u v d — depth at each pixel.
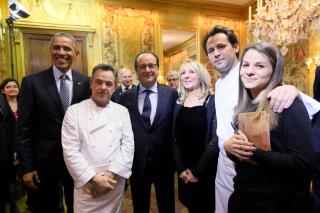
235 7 8.11
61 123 1.95
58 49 1.92
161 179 2.19
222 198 1.61
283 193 1.00
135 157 2.13
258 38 4.86
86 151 1.79
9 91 3.43
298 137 0.94
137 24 7.04
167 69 7.78
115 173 1.77
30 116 1.92
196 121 1.92
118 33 6.82
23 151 1.88
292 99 0.98
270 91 1.05
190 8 7.64
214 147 1.78
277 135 1.00
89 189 1.74
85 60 6.44
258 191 1.04
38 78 1.96
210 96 1.97
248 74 1.09
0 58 4.73
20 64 5.80
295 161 0.93
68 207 2.06
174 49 7.84
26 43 5.88
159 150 2.15
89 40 6.48
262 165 1.00
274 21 4.49
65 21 6.29
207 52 1.77
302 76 6.26
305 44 6.15
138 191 2.15
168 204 2.20
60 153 1.95
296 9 4.13
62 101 1.97
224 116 1.59
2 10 5.70
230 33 1.67
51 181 1.95
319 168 1.11
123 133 1.94
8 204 3.36
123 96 2.31
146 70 2.14
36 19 6.02
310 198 1.09
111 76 1.89
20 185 3.61
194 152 1.94
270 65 1.07
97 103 1.90
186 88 2.05
